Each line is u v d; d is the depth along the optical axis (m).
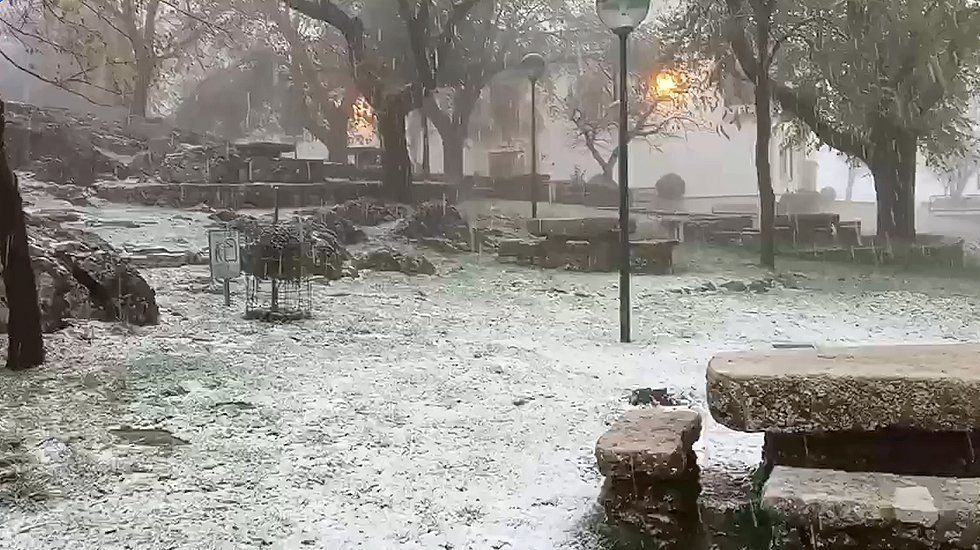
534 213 26.75
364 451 6.76
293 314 12.30
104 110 33.66
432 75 25.91
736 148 53.88
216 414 7.62
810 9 22.81
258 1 33.81
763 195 21.12
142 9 30.67
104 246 12.24
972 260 23.67
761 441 7.14
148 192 21.89
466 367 9.80
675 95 34.44
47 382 8.38
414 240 21.70
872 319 14.49
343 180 28.78
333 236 18.34
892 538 4.10
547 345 11.64
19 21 18.47
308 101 38.25
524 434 7.33
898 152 24.72
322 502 5.70
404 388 8.74
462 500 5.78
